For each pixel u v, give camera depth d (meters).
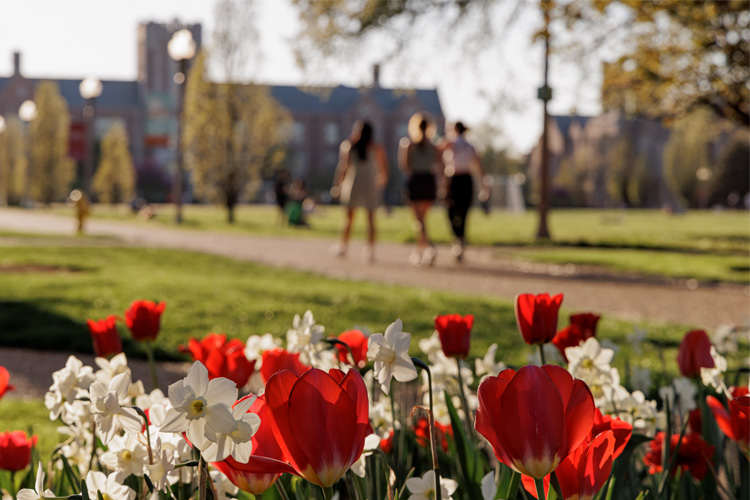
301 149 87.44
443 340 1.77
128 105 88.88
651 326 6.18
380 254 14.74
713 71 17.62
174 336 5.61
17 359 5.11
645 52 17.00
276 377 0.85
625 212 69.06
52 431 3.23
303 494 1.54
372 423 1.74
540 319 1.57
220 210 49.47
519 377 0.84
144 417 1.11
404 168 12.41
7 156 60.00
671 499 1.67
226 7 32.69
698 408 2.00
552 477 0.95
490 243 18.03
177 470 1.27
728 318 7.40
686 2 15.52
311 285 9.01
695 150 80.00
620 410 1.62
